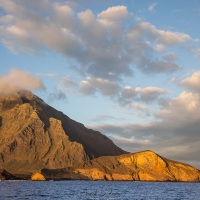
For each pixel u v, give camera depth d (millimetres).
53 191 188500
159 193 189000
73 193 173000
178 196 165375
